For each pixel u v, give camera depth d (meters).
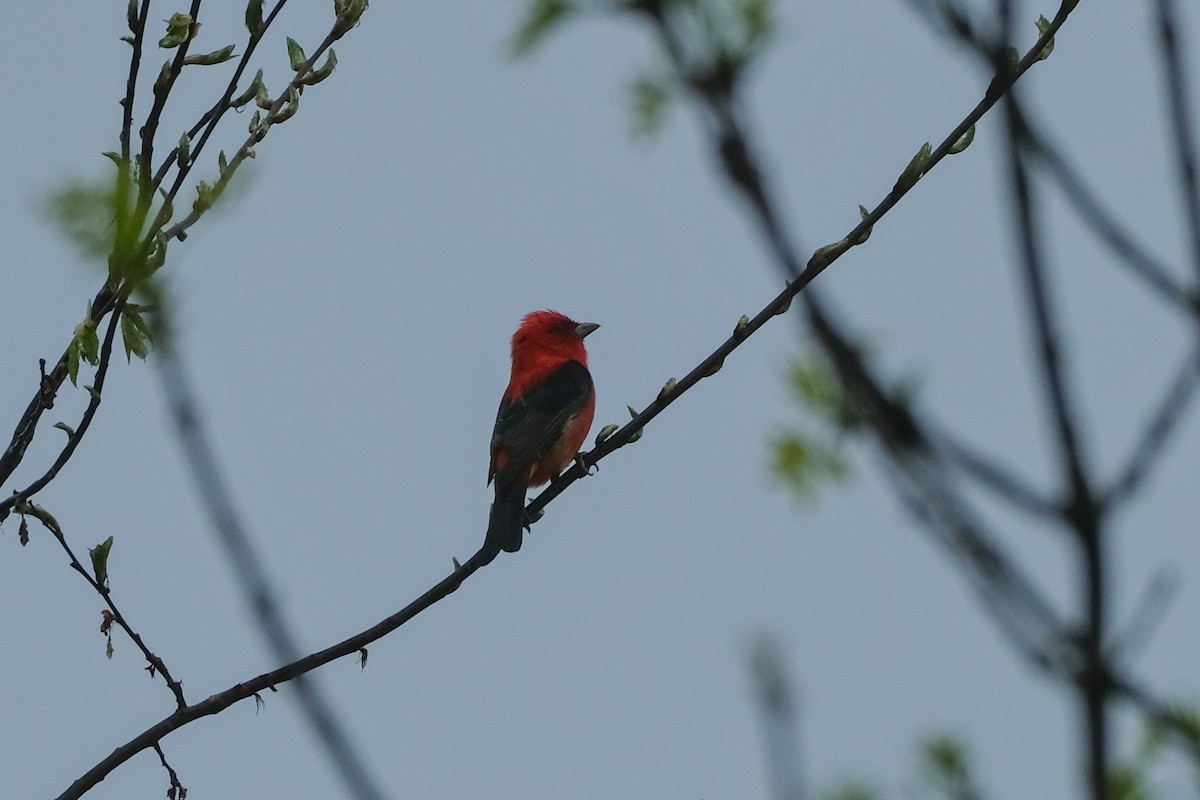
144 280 8.90
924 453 6.68
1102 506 5.92
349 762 8.70
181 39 9.88
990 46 6.56
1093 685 5.82
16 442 10.28
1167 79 6.70
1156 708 6.21
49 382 10.35
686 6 9.05
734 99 8.71
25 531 10.78
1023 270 6.11
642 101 9.32
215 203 9.41
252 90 10.30
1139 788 6.21
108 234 8.12
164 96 9.84
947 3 6.64
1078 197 6.59
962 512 6.51
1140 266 6.59
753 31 8.95
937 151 11.02
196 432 9.37
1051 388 6.03
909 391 7.04
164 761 11.11
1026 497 6.35
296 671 11.70
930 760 7.70
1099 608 5.87
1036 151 6.51
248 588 9.29
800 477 9.20
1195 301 6.47
